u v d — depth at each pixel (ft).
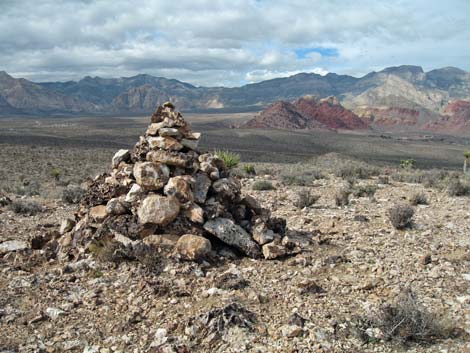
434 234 16.01
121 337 8.62
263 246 13.28
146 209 12.71
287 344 8.29
